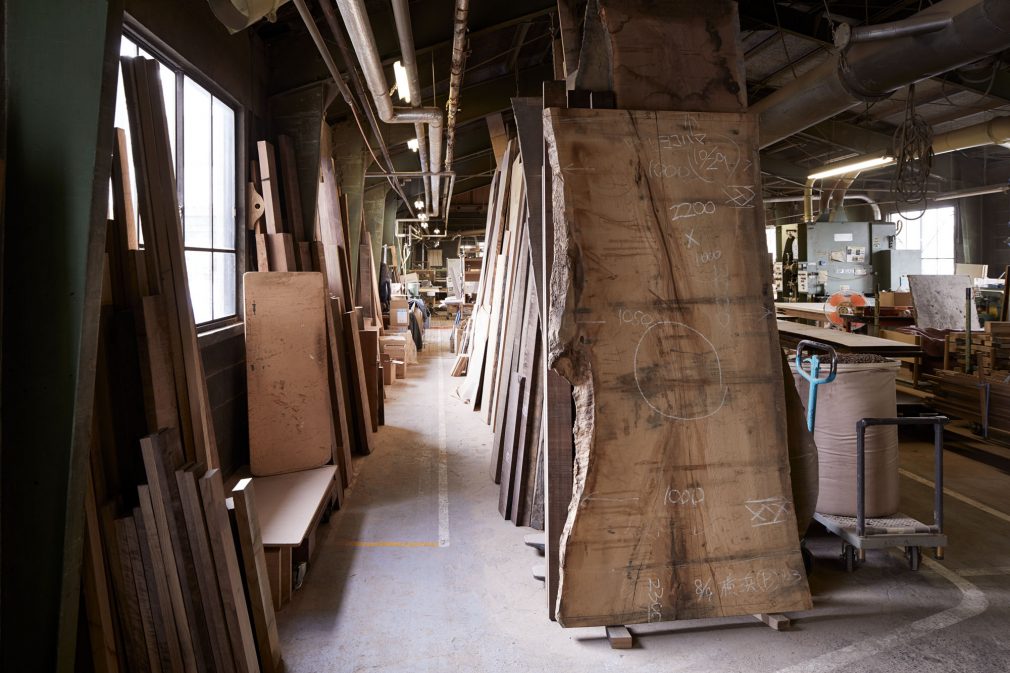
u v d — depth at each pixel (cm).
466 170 1596
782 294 1364
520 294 462
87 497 190
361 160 868
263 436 401
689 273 268
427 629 267
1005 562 332
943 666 239
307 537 313
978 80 769
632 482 257
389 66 716
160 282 244
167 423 232
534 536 359
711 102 281
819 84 633
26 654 168
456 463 522
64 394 167
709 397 265
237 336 465
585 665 241
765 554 266
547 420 275
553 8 672
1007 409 540
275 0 237
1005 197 1791
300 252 531
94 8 165
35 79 167
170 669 203
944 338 673
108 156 173
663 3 283
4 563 166
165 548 201
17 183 167
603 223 262
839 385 335
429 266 2817
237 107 495
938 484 314
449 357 1233
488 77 1097
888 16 759
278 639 258
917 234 2142
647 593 256
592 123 266
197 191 422
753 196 277
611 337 259
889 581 309
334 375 461
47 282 167
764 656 246
